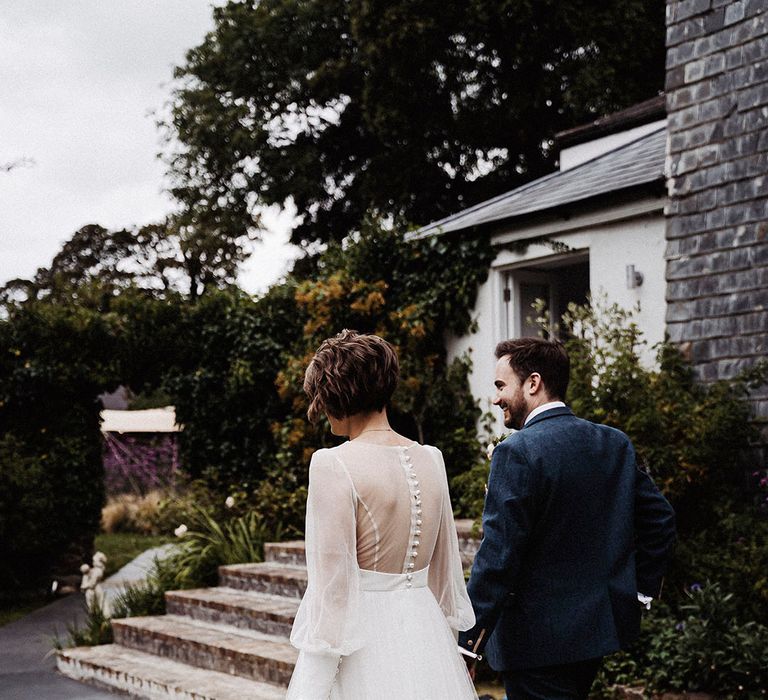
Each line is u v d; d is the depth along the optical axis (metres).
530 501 2.86
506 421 3.24
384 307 9.76
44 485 10.68
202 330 11.34
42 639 8.38
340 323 9.74
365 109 17.86
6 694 6.43
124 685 6.38
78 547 11.42
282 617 6.49
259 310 11.12
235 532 8.90
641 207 7.50
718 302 6.61
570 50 16.94
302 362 9.77
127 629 7.39
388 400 2.76
